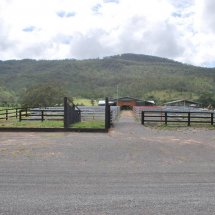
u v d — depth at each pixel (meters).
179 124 26.33
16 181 8.02
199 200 6.57
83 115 33.72
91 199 6.61
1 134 18.97
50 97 84.38
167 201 6.50
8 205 6.20
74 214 5.75
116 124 26.23
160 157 11.70
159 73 181.50
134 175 8.79
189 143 15.53
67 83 150.00
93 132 20.56
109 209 6.02
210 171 9.38
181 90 135.25
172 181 8.15
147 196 6.84
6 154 11.91
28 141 15.70
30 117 32.41
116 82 155.38
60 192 7.09
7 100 99.88
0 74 170.12
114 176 8.66
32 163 10.32
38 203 6.33
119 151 12.91
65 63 183.12
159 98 123.94
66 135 18.67
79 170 9.37
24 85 142.88
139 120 32.44
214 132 20.86
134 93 135.62
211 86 139.38
